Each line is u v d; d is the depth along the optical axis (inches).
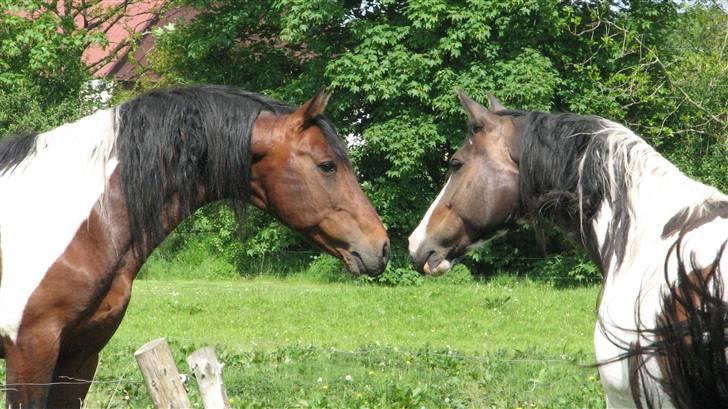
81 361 220.1
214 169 221.9
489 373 390.3
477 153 196.5
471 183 195.5
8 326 205.5
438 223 200.5
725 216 151.9
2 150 223.6
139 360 197.2
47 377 207.3
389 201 925.2
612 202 171.3
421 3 868.0
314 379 384.2
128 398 340.5
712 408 137.0
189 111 221.6
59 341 208.1
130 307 669.9
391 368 413.4
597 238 175.0
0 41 997.2
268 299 721.6
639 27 931.3
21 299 205.6
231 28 982.4
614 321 159.8
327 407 316.8
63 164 217.3
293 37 915.4
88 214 212.5
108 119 221.5
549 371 396.8
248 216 231.1
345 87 916.6
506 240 941.8
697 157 890.1
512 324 622.8
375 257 222.1
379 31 893.2
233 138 220.8
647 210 165.2
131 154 217.0
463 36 866.8
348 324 619.8
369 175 965.2
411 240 206.4
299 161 221.6
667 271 147.3
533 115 189.2
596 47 923.4
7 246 210.2
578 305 706.8
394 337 562.9
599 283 877.8
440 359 430.6
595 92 888.9
